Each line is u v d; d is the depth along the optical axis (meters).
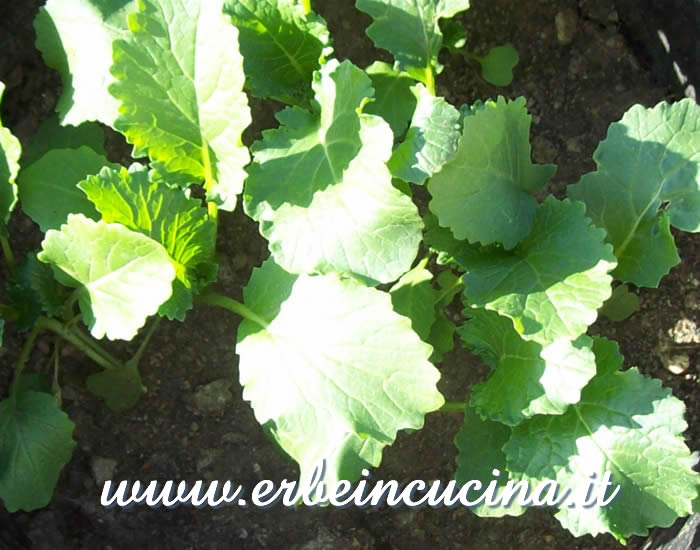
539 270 0.40
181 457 0.46
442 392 0.48
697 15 0.46
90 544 0.44
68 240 0.38
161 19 0.38
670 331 0.49
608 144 0.44
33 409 0.42
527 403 0.41
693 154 0.43
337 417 0.38
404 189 0.43
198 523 0.46
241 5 0.42
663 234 0.43
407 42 0.44
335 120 0.40
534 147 0.50
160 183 0.40
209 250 0.43
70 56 0.42
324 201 0.39
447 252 0.42
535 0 0.51
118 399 0.45
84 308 0.40
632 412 0.42
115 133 0.48
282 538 0.46
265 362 0.40
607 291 0.39
